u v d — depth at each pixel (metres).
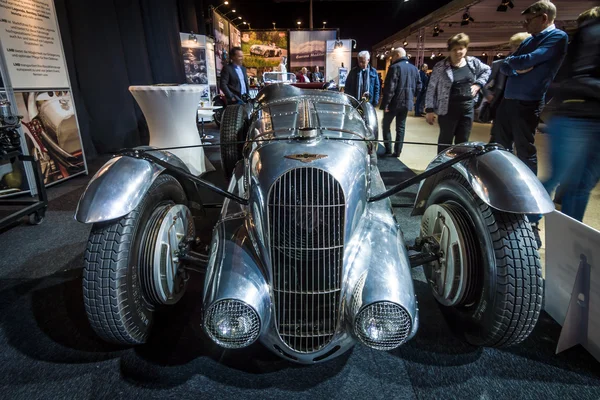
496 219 1.48
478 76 3.64
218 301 1.31
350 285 1.44
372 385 1.50
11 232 3.00
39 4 4.05
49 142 4.22
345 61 12.37
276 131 2.02
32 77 3.96
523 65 2.61
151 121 4.08
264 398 1.44
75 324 1.89
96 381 1.52
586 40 2.15
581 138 2.30
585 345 1.69
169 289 1.75
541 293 1.43
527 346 1.72
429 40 14.56
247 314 1.32
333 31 13.32
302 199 1.39
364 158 1.72
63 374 1.56
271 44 14.25
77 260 2.54
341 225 1.42
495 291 1.47
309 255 1.42
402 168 4.68
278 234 1.40
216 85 10.75
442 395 1.46
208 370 1.58
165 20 7.79
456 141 3.92
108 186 1.50
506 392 1.47
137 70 6.83
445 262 1.75
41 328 1.86
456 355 1.67
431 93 3.90
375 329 1.31
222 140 3.46
